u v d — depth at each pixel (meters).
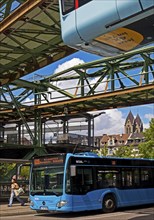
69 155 19.52
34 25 19.02
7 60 23.89
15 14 17.06
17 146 33.03
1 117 40.31
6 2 18.70
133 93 30.39
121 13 7.35
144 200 23.39
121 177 22.22
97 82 31.17
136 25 7.59
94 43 8.51
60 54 21.86
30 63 23.86
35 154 33.53
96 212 21.48
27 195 31.02
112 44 8.57
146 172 24.03
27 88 35.66
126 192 22.27
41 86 35.50
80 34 8.27
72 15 8.42
